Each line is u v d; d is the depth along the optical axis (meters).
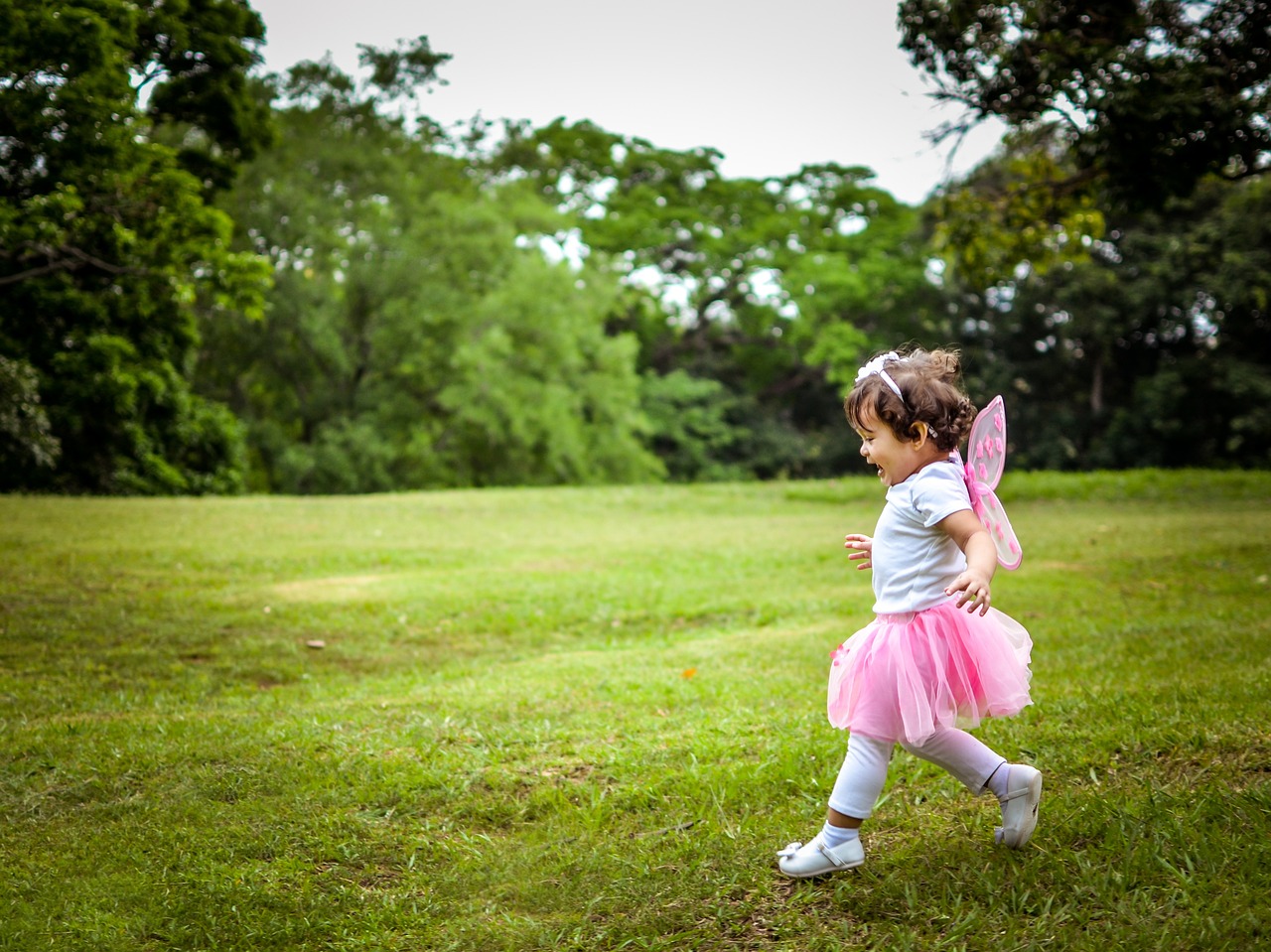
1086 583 9.84
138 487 21.88
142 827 3.68
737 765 4.07
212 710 5.61
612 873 3.19
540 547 13.09
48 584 9.27
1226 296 30.77
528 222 35.81
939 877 3.00
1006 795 3.05
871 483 21.42
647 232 41.16
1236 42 10.63
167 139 22.84
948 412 3.04
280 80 33.06
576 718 5.01
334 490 31.23
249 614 8.46
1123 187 11.60
